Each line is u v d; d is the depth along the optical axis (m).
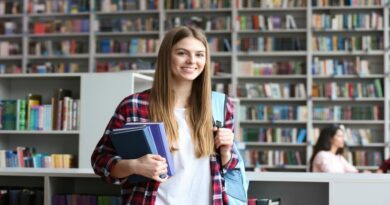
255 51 9.25
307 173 3.16
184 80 2.14
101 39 9.74
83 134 4.89
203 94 2.11
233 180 2.12
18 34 9.61
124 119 2.09
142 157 1.95
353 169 5.98
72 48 9.53
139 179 2.01
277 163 9.12
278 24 9.27
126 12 9.44
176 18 9.39
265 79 9.44
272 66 9.23
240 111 9.23
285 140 9.13
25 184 3.53
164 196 2.02
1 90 5.35
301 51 9.16
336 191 2.90
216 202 2.02
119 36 9.68
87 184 3.41
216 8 9.30
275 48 9.24
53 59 9.77
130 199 2.02
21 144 5.38
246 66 9.27
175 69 2.09
